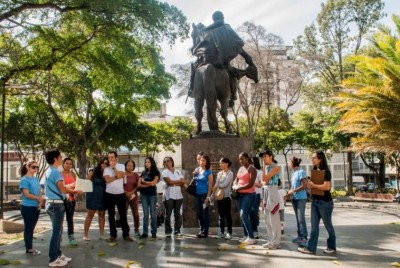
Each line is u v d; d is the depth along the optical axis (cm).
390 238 856
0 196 1593
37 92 2281
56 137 3125
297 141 3556
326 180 682
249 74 1102
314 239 687
